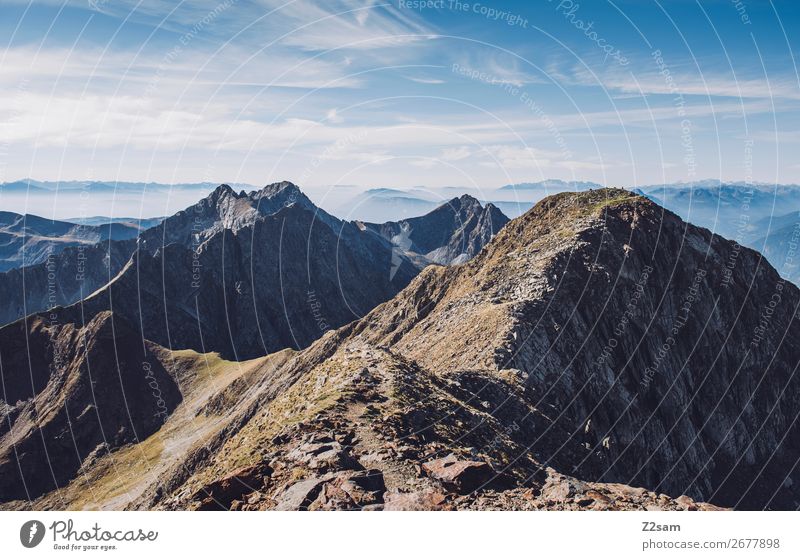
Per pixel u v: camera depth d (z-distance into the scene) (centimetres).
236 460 3709
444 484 3262
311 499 2967
